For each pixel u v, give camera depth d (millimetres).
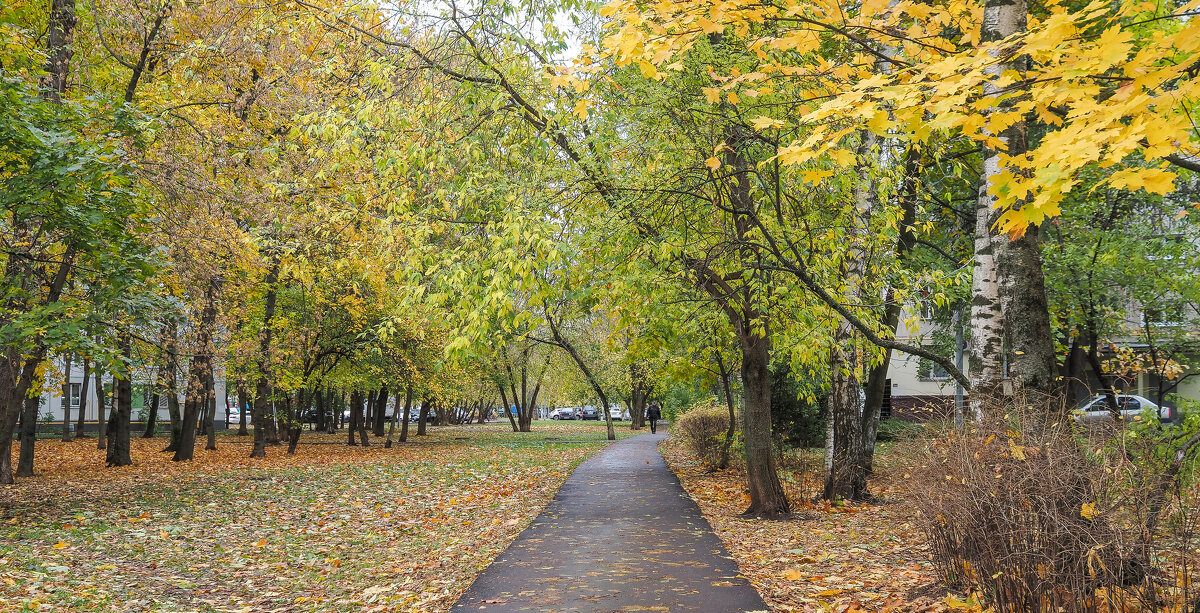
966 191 15578
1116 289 15078
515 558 8633
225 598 7633
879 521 11250
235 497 15805
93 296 12969
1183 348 15727
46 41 15133
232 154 17500
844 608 6234
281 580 8461
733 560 8430
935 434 6297
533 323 10461
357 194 11859
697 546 9328
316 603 7352
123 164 12547
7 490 16750
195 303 17281
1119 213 15234
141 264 12609
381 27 11406
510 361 40688
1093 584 4723
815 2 4941
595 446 32219
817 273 9617
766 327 11352
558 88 10523
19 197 11195
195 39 17828
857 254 11203
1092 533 4793
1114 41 3562
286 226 16062
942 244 16938
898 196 11430
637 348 15992
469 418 76312
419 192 11633
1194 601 4500
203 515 13258
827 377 14859
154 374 19047
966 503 5602
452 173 10539
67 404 35906
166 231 14594
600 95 10320
